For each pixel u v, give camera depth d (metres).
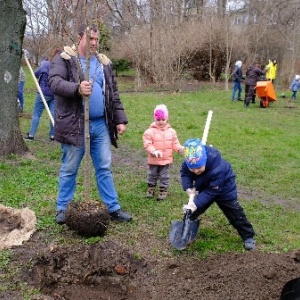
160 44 24.16
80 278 3.97
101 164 5.12
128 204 5.87
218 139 10.94
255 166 8.48
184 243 4.51
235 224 4.73
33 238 4.71
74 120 4.80
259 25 30.08
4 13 7.65
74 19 5.29
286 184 7.44
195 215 4.71
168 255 4.49
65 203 5.11
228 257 4.43
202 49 27.64
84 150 4.96
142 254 4.48
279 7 32.22
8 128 7.95
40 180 6.63
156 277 4.07
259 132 12.02
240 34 28.73
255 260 4.34
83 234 4.74
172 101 18.45
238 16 32.22
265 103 17.73
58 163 7.84
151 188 6.19
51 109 9.52
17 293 3.72
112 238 4.80
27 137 9.73
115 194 5.25
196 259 4.43
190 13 31.67
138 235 4.91
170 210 5.75
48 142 9.59
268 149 10.07
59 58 4.77
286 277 4.04
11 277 3.95
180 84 24.30
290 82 27.02
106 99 4.94
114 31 27.12
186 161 4.40
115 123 5.17
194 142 4.41
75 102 4.77
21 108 13.61
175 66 25.31
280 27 31.66
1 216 5.16
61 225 5.03
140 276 4.08
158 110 6.05
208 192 4.51
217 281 3.96
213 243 4.79
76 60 4.75
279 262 4.29
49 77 4.71
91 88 4.55
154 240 4.83
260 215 5.81
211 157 4.47
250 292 3.79
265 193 6.94
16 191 6.04
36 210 5.44
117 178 7.18
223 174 4.48
